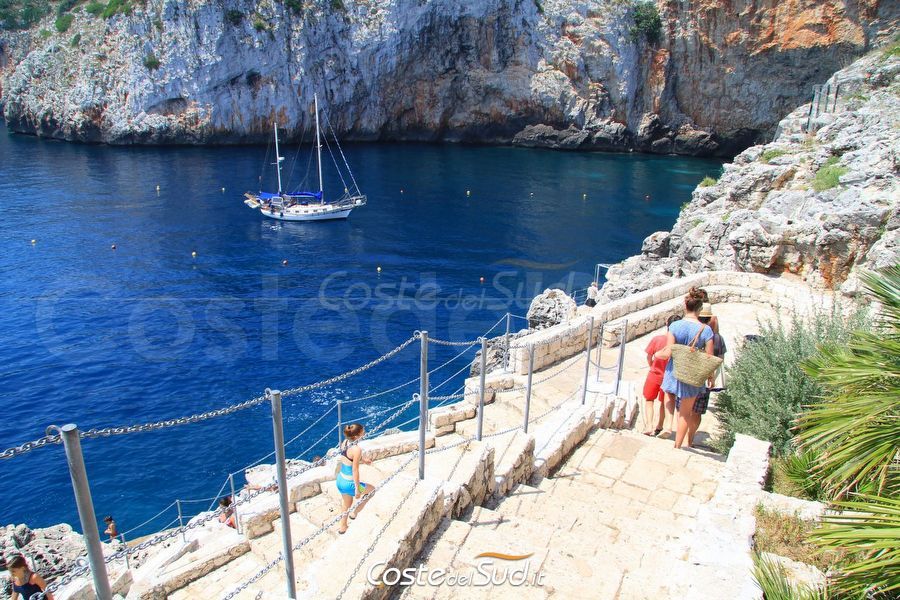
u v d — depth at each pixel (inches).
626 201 2576.3
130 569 453.1
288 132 3624.5
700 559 238.5
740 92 3476.9
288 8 3432.6
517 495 325.7
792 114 1473.9
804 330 399.2
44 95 3651.6
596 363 547.2
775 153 1224.8
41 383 1111.0
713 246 1006.4
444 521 269.3
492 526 281.9
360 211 2377.0
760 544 252.5
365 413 1021.8
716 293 711.1
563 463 375.2
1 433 969.5
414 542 246.2
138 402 1058.1
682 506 331.3
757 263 814.5
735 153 3617.1
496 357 939.3
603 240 2084.2
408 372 1163.3
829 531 202.4
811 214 894.4
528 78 3725.4
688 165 3353.8
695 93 3599.9
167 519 794.8
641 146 3713.1
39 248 1822.1
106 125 3484.3
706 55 3486.7
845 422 253.6
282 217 2213.3
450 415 461.1
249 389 1098.7
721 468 369.1
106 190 2503.7
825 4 3117.6
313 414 1018.7
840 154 1016.9
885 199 708.7
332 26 3528.5
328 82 3614.7
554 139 3764.8
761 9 3267.7
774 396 364.2
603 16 3501.5
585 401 439.8
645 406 426.9
